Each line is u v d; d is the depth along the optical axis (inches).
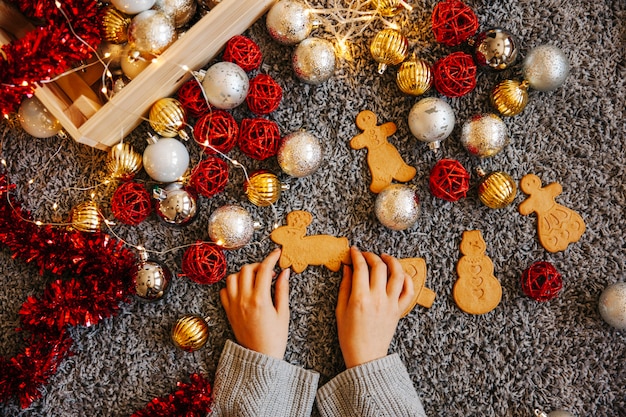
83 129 30.4
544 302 36.6
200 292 36.3
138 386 36.2
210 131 32.4
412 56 34.4
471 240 36.1
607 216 36.8
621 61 36.8
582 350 36.6
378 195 34.8
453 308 36.4
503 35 32.9
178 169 33.1
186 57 32.0
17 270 36.3
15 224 33.2
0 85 28.4
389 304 34.9
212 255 33.7
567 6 36.6
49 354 33.4
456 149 36.4
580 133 36.8
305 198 36.3
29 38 28.6
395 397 34.1
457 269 36.2
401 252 36.4
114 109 30.7
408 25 36.4
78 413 36.2
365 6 36.3
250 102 33.6
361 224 36.3
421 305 36.3
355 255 35.5
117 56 32.7
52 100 30.2
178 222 33.3
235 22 33.4
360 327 34.5
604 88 36.8
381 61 33.9
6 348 36.3
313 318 36.3
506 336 36.5
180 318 34.5
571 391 36.6
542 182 36.7
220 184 33.6
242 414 34.0
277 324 34.9
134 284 33.1
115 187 36.2
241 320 34.9
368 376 34.1
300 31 33.0
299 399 34.9
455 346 36.5
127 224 36.0
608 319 35.0
